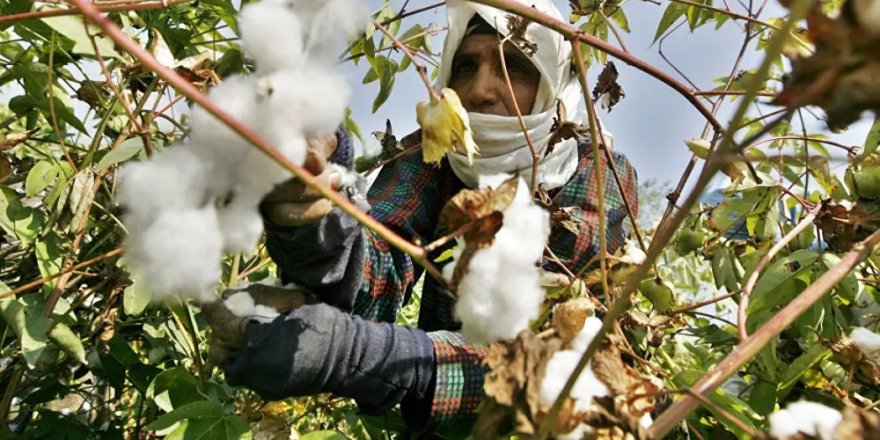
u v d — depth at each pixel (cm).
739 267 111
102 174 102
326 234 66
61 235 97
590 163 111
